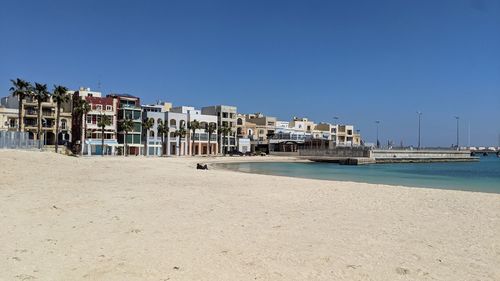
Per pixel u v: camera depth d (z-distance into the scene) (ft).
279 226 46.93
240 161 350.23
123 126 354.95
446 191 86.89
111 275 28.84
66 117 338.13
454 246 38.83
